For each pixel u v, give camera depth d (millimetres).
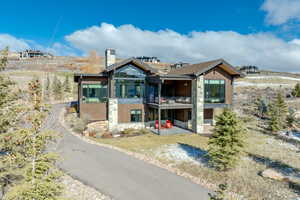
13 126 6777
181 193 8758
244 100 42844
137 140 18156
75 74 21734
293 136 22328
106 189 9000
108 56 23969
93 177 10125
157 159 13125
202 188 9227
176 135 20578
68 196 8250
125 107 23078
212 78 22859
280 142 18859
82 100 22328
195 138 19391
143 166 11773
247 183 9906
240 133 11461
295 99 42219
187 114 23703
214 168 11820
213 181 10008
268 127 24672
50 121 22609
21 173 5895
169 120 25922
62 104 37812
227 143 11297
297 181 10320
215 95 23031
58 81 45938
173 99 24922
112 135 19922
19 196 5188
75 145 15234
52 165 6223
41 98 5406
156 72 23516
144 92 23938
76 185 9242
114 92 22500
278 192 9164
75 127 19391
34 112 5426
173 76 21406
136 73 23469
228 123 11516
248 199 8422
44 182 5539
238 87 57875
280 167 12547
